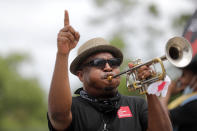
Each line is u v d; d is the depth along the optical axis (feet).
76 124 12.87
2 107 220.64
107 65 13.37
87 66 13.64
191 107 18.15
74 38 12.14
